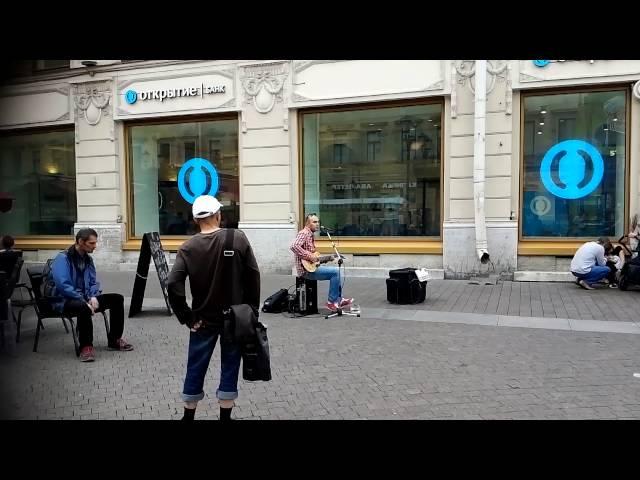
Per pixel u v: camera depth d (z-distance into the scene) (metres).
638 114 11.09
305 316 8.27
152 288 11.45
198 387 3.88
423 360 5.82
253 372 3.75
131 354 6.29
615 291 9.99
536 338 6.68
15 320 8.11
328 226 13.36
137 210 14.99
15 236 16.53
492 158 11.60
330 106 12.86
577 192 11.70
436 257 12.20
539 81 11.35
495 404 4.52
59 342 6.86
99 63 14.41
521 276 11.45
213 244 3.76
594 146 11.55
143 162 14.84
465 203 11.78
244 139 13.41
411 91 12.07
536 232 11.88
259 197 13.37
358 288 10.92
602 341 6.50
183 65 13.78
